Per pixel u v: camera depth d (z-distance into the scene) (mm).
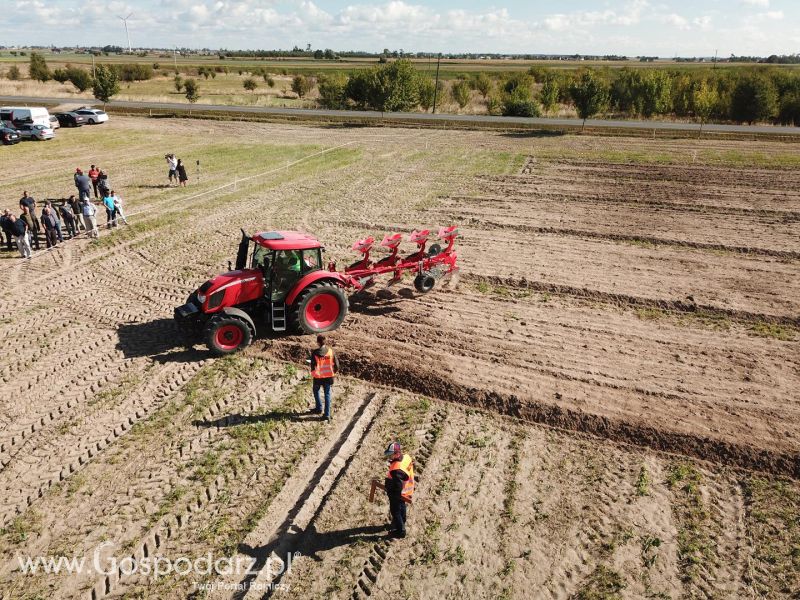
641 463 8141
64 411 9125
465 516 7195
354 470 7922
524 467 8055
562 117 53062
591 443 8555
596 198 22641
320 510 7262
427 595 6152
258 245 11305
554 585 6281
